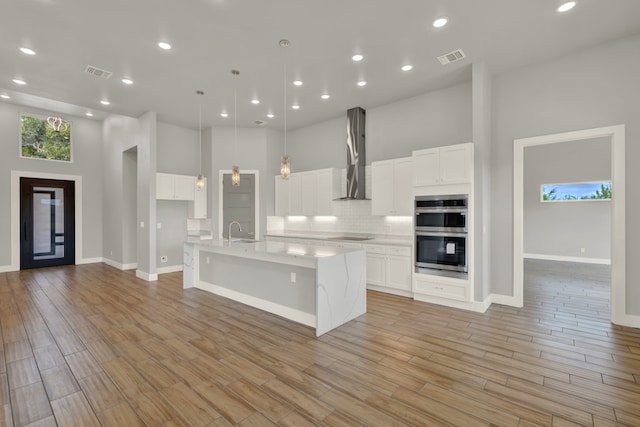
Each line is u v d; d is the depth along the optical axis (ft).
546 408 6.85
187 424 6.44
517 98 13.75
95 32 10.85
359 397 7.32
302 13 9.92
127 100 17.42
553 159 28.45
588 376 8.14
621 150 11.59
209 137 22.93
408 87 15.83
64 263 24.62
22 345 10.15
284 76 14.49
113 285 18.20
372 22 10.41
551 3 9.50
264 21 10.32
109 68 13.52
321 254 11.44
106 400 7.24
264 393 7.50
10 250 22.20
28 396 7.39
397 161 16.78
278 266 13.08
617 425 6.30
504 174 14.08
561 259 28.25
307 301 11.97
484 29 10.85
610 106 11.81
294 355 9.43
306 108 18.85
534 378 8.06
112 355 9.46
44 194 23.70
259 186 22.90
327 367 8.70
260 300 13.88
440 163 14.01
